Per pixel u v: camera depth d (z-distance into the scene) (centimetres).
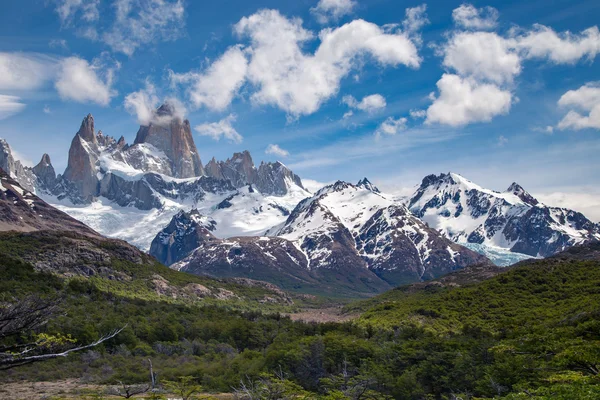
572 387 7462
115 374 15588
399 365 14275
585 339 9956
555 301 18075
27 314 4703
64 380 15562
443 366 13362
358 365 15012
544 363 9925
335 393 11694
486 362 12888
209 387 14875
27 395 13412
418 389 12925
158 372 15675
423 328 17738
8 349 4819
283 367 14750
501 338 14700
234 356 17850
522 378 10950
